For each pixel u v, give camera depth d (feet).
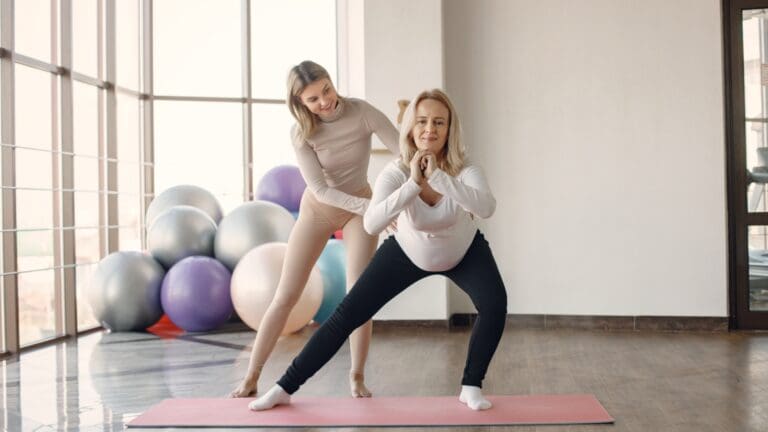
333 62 22.77
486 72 18.21
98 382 12.17
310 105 10.02
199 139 22.33
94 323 19.26
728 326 17.26
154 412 9.77
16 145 15.25
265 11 22.70
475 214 8.71
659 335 16.56
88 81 18.92
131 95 21.33
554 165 17.95
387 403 10.06
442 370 12.69
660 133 17.56
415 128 9.05
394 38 17.74
